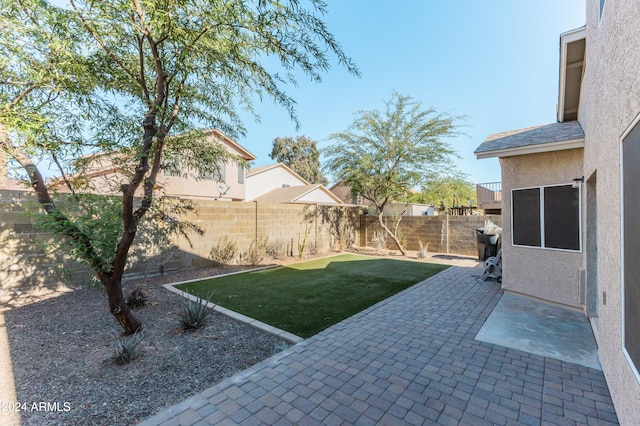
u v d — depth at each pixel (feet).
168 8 10.59
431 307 17.44
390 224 45.62
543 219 18.19
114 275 12.60
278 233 35.81
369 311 16.66
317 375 10.03
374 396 8.88
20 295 18.06
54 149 12.21
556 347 12.19
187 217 26.68
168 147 17.92
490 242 31.53
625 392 7.13
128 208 12.39
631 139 6.73
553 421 7.83
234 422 7.72
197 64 13.61
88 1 10.34
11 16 10.17
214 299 18.66
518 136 20.63
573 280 16.89
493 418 7.94
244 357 11.30
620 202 7.68
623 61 7.30
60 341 12.38
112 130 15.71
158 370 10.26
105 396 8.77
